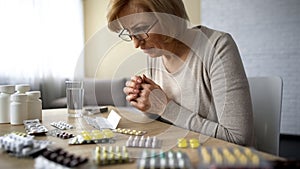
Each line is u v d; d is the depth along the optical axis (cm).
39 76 329
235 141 71
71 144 62
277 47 321
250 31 332
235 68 79
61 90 351
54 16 346
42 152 51
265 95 101
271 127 99
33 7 324
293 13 312
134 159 50
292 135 320
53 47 344
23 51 315
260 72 330
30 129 77
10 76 304
